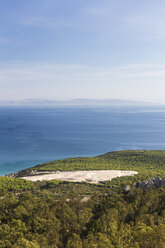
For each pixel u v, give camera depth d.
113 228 36.62
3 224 39.78
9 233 36.56
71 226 41.84
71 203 52.28
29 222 40.78
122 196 57.53
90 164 160.00
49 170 143.38
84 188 87.62
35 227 39.12
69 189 84.44
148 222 41.44
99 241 33.53
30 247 31.44
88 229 40.75
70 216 44.03
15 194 77.44
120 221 42.44
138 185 65.50
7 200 51.66
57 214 46.12
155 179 66.00
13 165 199.88
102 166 151.38
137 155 185.50
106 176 116.19
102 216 42.88
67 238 37.19
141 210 45.94
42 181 101.00
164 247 32.66
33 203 50.34
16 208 45.59
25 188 85.25
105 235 35.34
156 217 43.38
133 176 109.69
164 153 187.88
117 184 94.44
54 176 119.88
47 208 47.25
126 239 33.94
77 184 94.19
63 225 41.84
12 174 152.88
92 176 117.44
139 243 33.47
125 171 130.88
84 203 54.50
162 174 110.06
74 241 34.50
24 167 193.75
